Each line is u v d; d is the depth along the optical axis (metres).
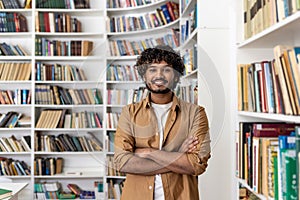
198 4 2.93
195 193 1.85
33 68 4.72
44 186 4.68
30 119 4.77
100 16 4.97
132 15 4.79
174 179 1.79
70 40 4.97
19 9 4.75
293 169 1.61
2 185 2.95
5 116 4.73
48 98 4.72
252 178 2.21
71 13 4.91
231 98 2.82
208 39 2.91
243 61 2.65
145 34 3.57
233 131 2.77
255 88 2.23
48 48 4.77
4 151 4.71
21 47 4.82
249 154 2.27
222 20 2.93
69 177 4.69
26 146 4.73
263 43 2.36
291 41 2.25
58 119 4.71
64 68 4.77
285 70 1.68
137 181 1.83
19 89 4.86
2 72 4.73
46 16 4.78
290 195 1.61
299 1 1.52
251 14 2.33
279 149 1.73
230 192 2.86
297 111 1.57
